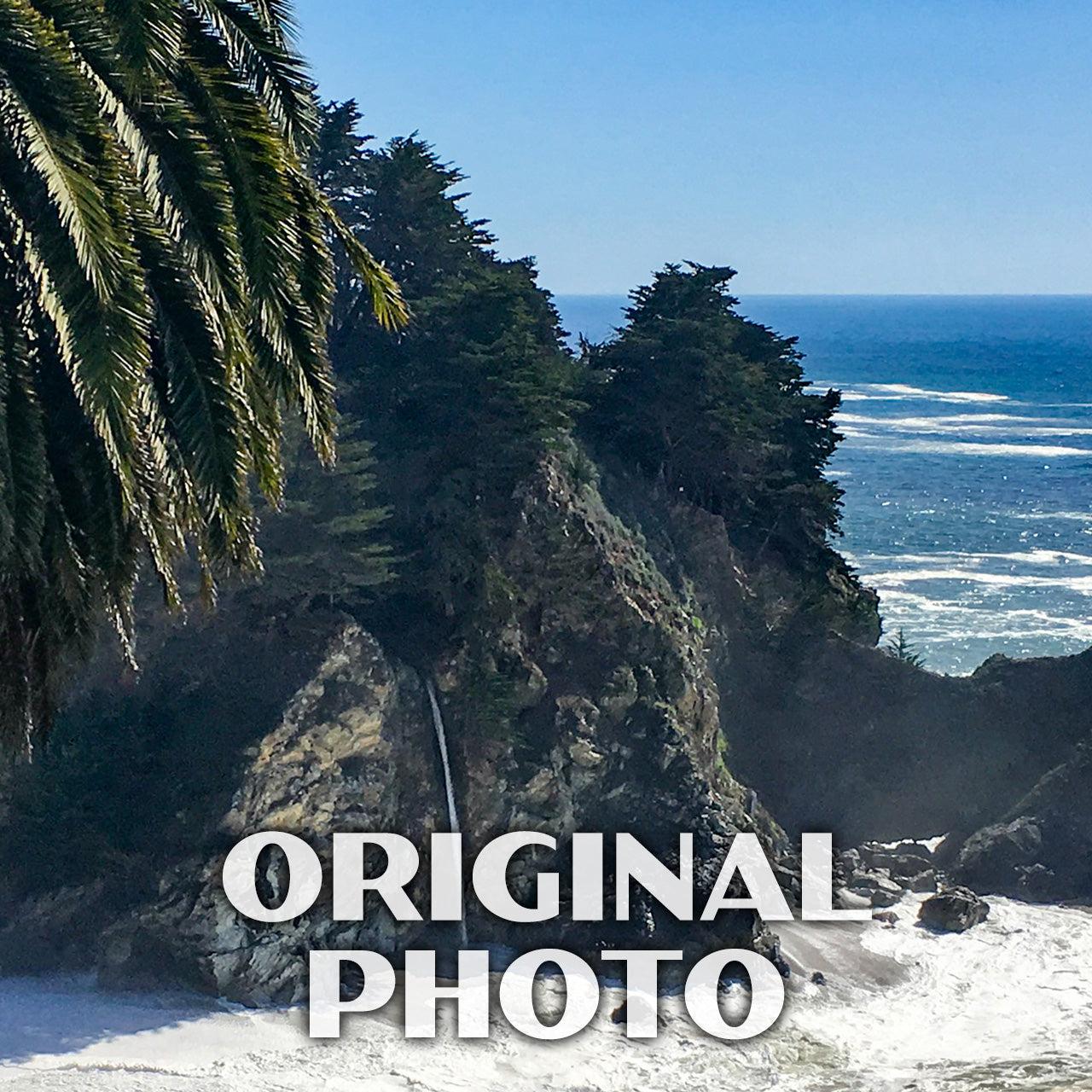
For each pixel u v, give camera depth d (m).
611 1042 45.31
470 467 60.12
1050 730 68.81
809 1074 43.16
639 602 60.31
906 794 69.56
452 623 56.81
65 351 13.24
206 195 14.60
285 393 16.30
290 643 51.88
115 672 50.84
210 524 16.20
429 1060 42.88
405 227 69.19
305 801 49.66
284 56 16.30
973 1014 48.25
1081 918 57.09
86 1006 44.84
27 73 13.20
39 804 48.16
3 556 14.01
